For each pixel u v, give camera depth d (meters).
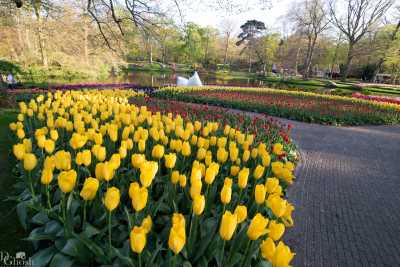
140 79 34.56
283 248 1.52
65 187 2.03
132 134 4.54
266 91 22.20
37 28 23.09
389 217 4.74
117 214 2.63
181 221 1.57
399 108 16.47
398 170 7.36
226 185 2.21
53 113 5.73
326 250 3.63
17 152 2.75
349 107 15.80
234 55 81.38
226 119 7.96
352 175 6.67
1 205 3.53
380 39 41.88
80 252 2.02
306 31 49.75
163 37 12.98
